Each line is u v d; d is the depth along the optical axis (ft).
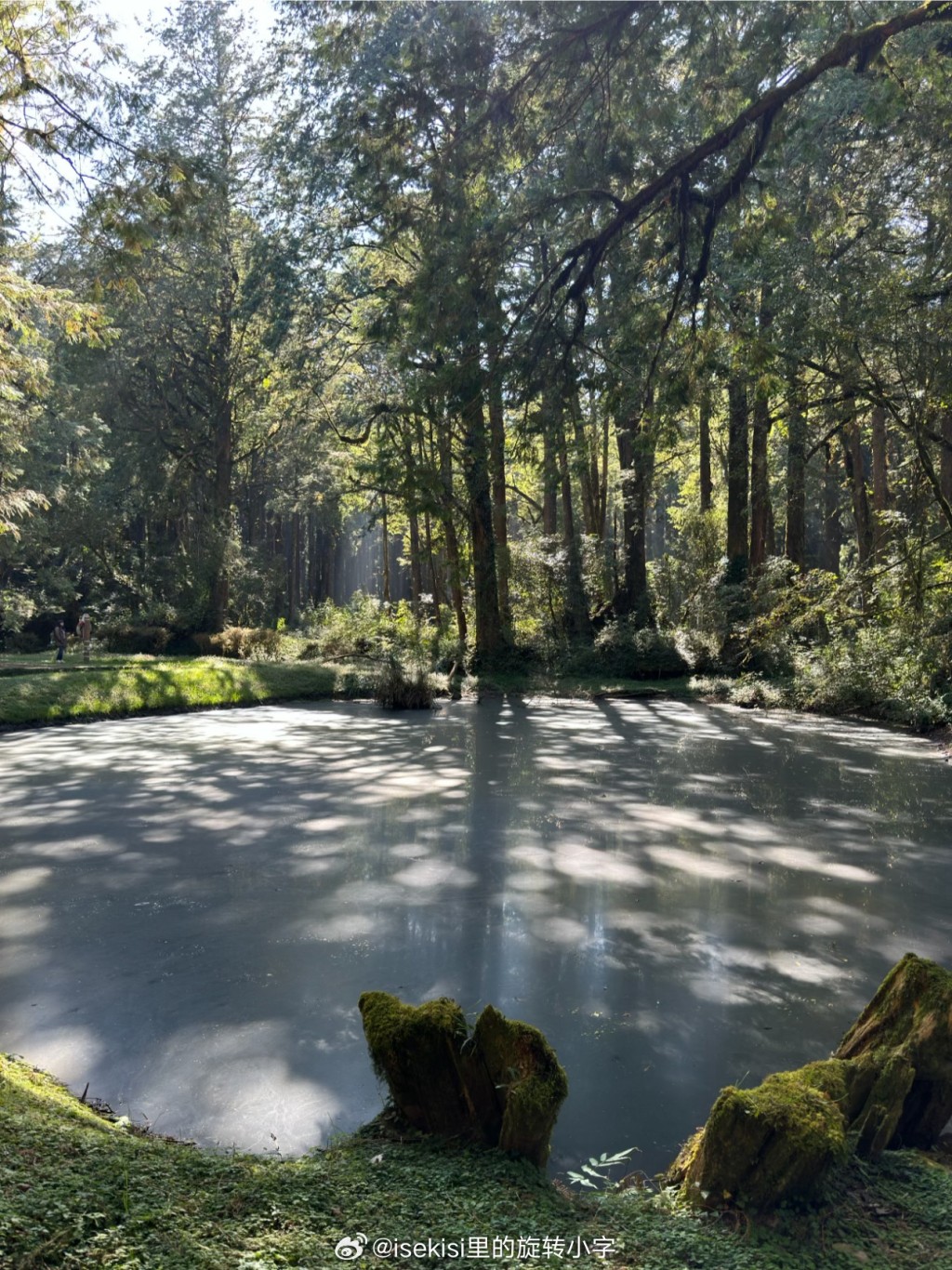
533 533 116.06
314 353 103.35
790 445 87.51
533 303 41.06
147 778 47.11
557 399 40.40
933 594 68.54
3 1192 9.82
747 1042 18.90
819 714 76.64
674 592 111.75
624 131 40.24
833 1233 10.11
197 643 125.70
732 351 44.27
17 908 27.17
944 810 41.01
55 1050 18.51
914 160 51.44
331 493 136.87
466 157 38.45
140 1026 19.53
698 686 91.30
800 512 100.58
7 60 26.55
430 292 38.75
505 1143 11.88
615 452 144.46
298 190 90.53
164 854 33.06
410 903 27.78
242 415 143.95
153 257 116.88
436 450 93.20
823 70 33.60
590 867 31.73
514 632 108.06
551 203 38.83
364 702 84.84
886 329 53.98
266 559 173.06
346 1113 16.11
